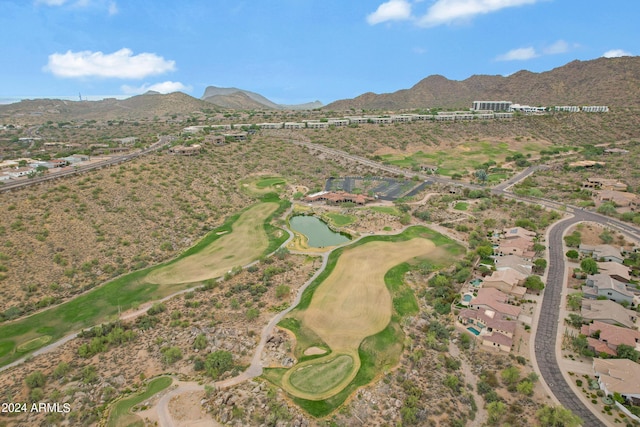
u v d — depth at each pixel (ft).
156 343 294.66
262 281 385.70
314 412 227.61
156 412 226.38
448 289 350.43
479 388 244.63
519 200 602.85
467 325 304.30
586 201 577.43
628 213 507.30
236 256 444.55
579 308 321.11
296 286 375.25
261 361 272.31
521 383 242.37
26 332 310.86
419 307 336.70
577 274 373.20
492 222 505.66
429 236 485.97
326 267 411.95
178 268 415.85
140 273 403.75
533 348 277.44
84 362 276.21
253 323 316.60
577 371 255.50
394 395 239.71
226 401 231.91
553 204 583.17
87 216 465.47
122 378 257.75
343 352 281.74
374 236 488.85
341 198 623.36
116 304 349.20
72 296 362.53
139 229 475.31
